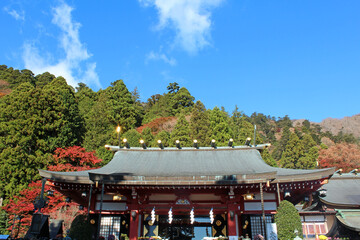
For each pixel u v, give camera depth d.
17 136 36.34
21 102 39.31
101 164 44.72
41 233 15.21
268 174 15.56
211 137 49.94
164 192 18.72
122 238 17.81
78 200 19.55
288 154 59.31
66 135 41.62
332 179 26.16
